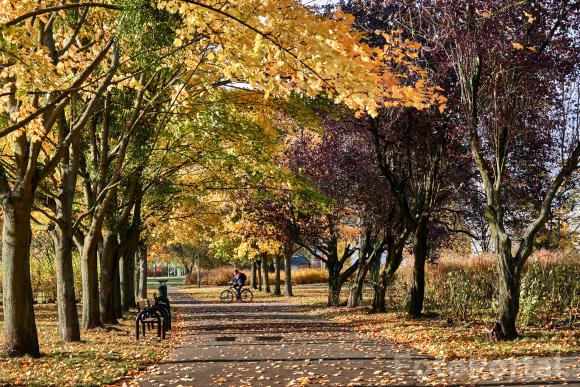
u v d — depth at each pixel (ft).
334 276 99.76
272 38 24.17
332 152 76.89
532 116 45.70
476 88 46.80
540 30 45.11
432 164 63.57
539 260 67.92
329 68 23.94
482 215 83.10
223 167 62.69
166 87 51.47
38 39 41.73
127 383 32.45
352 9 53.01
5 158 54.54
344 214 95.14
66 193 52.54
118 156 57.67
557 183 44.73
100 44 47.11
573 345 40.96
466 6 44.16
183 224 106.93
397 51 27.14
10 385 31.17
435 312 68.13
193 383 31.60
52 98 44.42
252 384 30.81
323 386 29.68
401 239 75.77
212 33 25.81
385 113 60.49
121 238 72.54
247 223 112.98
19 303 41.16
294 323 70.54
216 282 229.45
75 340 52.26
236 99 55.62
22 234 41.14
